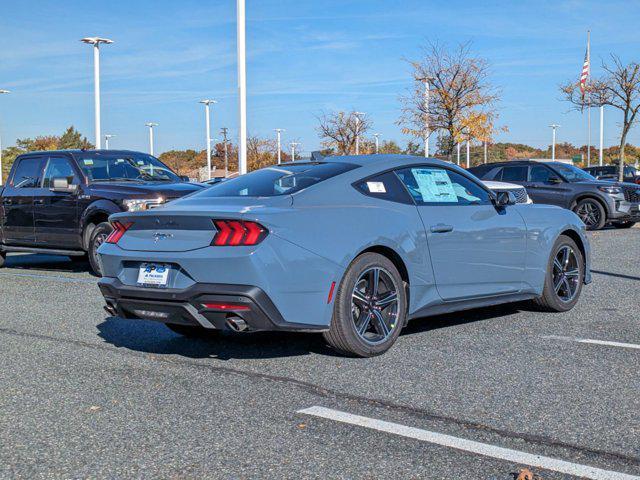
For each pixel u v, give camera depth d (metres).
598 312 6.81
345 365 4.95
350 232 4.96
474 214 5.93
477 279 5.92
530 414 3.90
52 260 12.66
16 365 5.05
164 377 4.70
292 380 4.59
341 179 5.25
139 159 11.22
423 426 3.73
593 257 11.40
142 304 4.85
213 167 76.44
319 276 4.76
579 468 3.18
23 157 11.05
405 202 5.49
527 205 6.66
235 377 4.68
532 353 5.24
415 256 5.38
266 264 4.53
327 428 3.71
